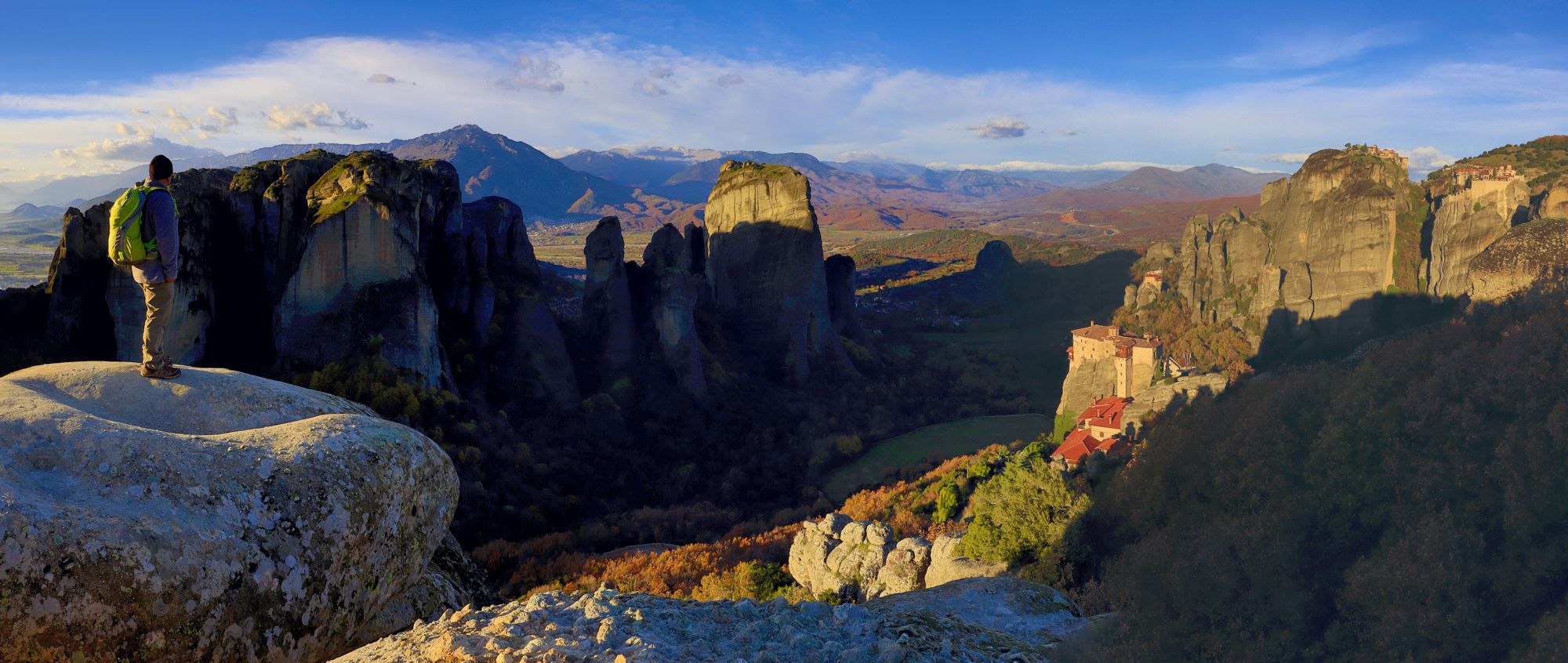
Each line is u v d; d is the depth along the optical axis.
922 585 38.03
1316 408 9.88
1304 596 8.30
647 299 130.12
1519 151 152.38
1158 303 192.62
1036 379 168.50
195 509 6.73
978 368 174.50
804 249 155.50
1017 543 30.50
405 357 84.06
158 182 8.58
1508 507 7.57
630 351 121.25
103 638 5.79
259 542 6.92
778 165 163.25
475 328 103.50
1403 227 136.62
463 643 7.60
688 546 63.97
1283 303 147.75
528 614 8.68
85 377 8.34
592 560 63.81
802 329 153.62
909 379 166.88
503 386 102.88
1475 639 7.19
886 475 106.88
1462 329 9.55
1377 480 8.59
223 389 8.90
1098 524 26.80
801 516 86.12
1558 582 7.05
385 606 9.79
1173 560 9.88
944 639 10.95
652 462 106.06
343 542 7.62
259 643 6.72
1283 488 9.33
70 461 6.61
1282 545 8.77
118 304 75.06
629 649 7.80
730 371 138.75
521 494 83.81
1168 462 11.19
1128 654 9.83
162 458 6.94
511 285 115.06
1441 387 8.88
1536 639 6.72
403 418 79.81
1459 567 7.48
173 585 6.18
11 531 5.60
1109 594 11.05
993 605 20.50
